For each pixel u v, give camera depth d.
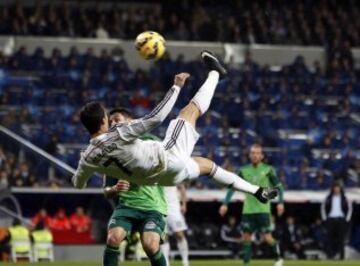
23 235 42.47
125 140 16.84
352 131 59.19
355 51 67.50
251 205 33.03
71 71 59.19
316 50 66.94
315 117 59.66
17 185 44.66
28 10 64.50
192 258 46.59
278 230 47.06
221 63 18.42
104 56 60.41
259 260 42.25
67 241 45.00
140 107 56.38
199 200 47.19
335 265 35.25
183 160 17.39
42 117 53.31
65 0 67.44
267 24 67.00
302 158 55.03
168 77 60.03
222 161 52.81
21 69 58.66
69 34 63.09
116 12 64.69
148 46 17.70
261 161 33.00
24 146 45.31
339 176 51.06
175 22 65.38
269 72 62.81
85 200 46.50
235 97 59.94
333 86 62.94
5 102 55.25
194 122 17.83
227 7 69.19
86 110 17.33
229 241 46.97
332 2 69.75
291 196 49.12
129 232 19.50
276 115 58.59
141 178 17.30
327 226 44.88
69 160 48.34
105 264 19.19
